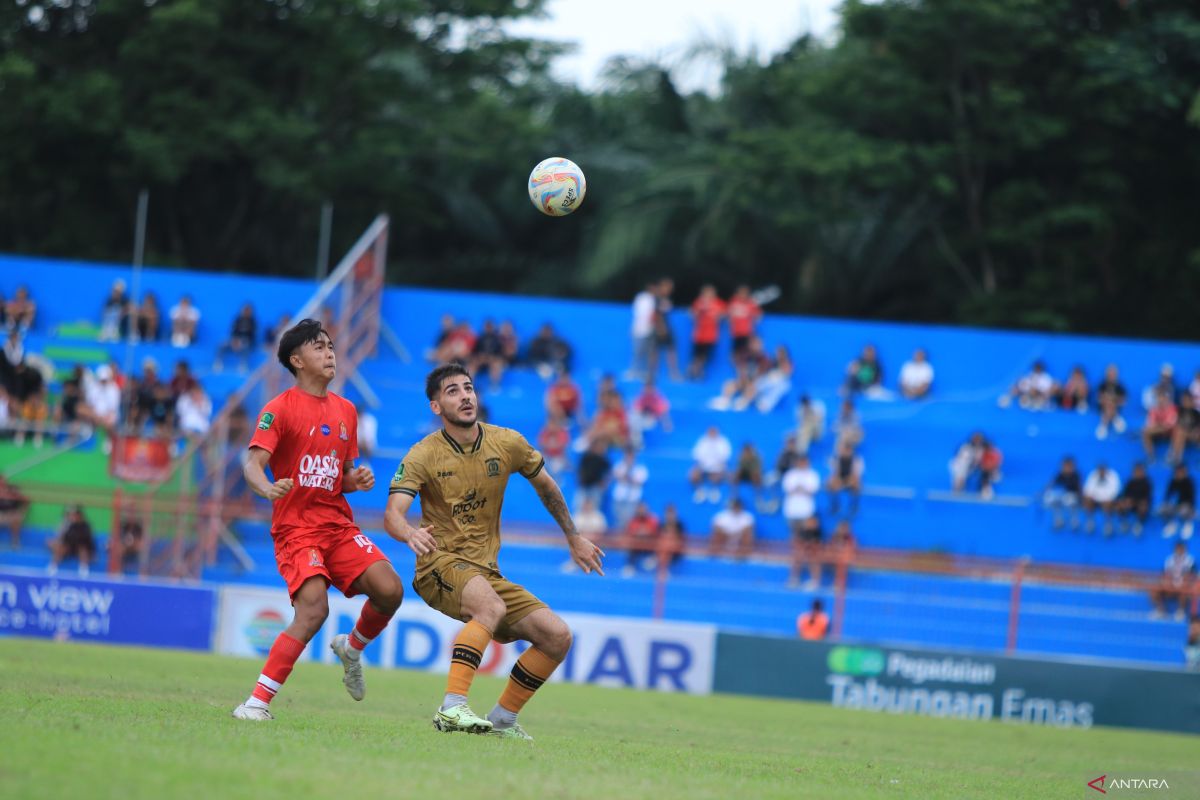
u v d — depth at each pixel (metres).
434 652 65.00
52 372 103.38
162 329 106.56
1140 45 120.75
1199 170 124.50
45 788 16.45
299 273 136.38
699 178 131.12
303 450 26.52
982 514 94.38
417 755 22.38
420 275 143.88
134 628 67.31
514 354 104.50
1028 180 122.69
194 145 122.00
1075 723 63.34
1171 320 127.38
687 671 65.44
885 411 100.38
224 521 83.75
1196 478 94.44
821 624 75.19
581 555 28.55
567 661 65.69
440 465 27.00
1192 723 62.84
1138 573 80.50
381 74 131.62
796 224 124.62
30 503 89.81
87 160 127.62
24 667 43.12
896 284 137.62
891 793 24.03
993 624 83.25
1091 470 97.12
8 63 115.88
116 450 92.88
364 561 26.80
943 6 116.25
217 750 20.91
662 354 105.81
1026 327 121.56
